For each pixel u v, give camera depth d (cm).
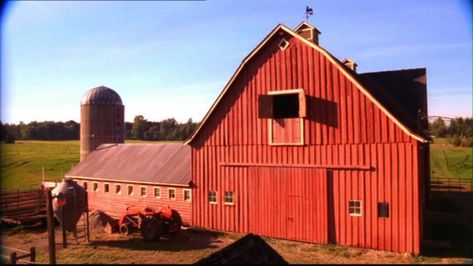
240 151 2164
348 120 1842
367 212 1777
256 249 1017
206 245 1922
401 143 1709
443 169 5059
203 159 2306
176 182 2425
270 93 2044
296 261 1588
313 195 1917
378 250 1736
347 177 1834
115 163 3072
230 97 2206
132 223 2188
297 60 1988
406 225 1681
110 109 4497
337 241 1848
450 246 1756
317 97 1927
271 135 2052
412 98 2422
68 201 2022
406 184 1691
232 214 2177
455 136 6700
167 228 2062
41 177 4659
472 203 2820
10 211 2580
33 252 1505
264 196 2070
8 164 5519
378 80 2620
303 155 1961
